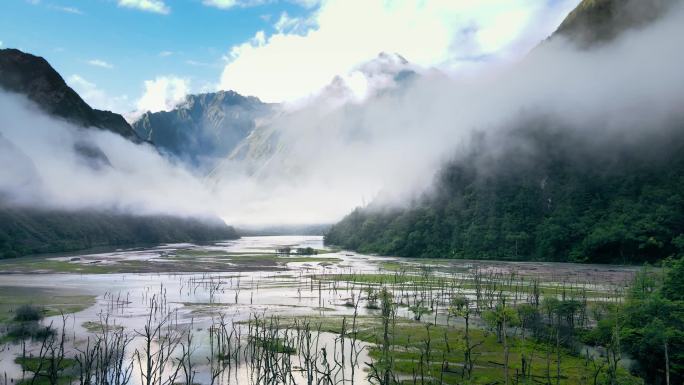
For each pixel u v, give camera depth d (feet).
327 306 419.33
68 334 306.14
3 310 376.48
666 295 269.23
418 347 276.41
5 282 555.69
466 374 237.25
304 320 341.62
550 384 214.48
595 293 464.65
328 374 219.41
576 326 322.34
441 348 282.15
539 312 346.13
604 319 288.10
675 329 222.89
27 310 347.15
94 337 299.58
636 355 235.20
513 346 281.95
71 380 223.51
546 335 298.35
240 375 242.37
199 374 242.78
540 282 561.43
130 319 357.82
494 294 454.81
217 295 475.72
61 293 475.31
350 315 377.71
